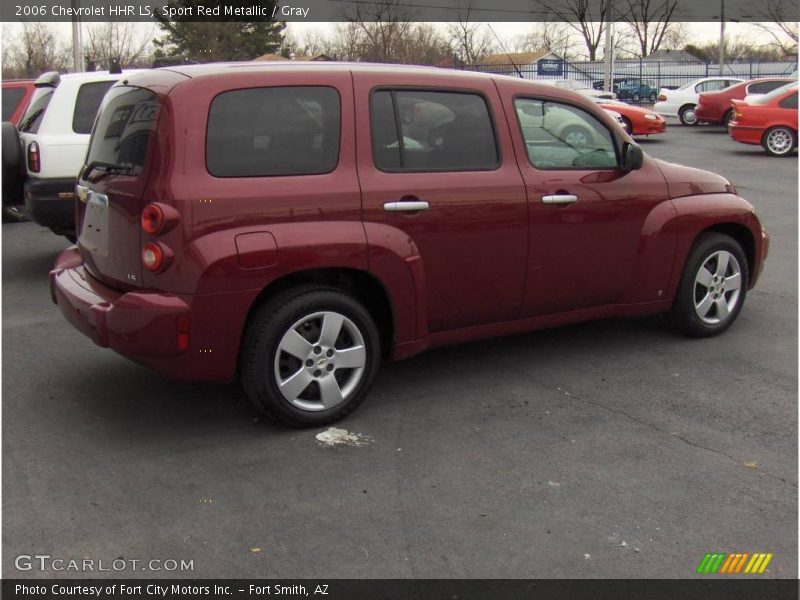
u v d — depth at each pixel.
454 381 5.13
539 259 5.00
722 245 5.83
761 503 3.67
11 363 5.45
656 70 50.00
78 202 4.88
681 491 3.77
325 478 3.87
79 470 3.93
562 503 3.65
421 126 4.59
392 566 3.19
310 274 4.34
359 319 4.41
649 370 5.32
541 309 5.16
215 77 4.07
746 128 18.94
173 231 3.90
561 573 3.15
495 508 3.61
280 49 42.94
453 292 4.74
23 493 3.71
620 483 3.84
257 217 4.05
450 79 4.74
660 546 3.33
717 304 5.93
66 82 7.50
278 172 4.14
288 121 4.20
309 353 4.30
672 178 5.62
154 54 39.09
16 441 4.25
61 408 4.69
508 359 5.54
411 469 3.96
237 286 4.00
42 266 8.49
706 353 5.65
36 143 7.41
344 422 4.50
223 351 4.06
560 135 5.13
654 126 21.92
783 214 11.20
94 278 4.57
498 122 4.87
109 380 5.14
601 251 5.27
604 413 4.64
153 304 3.93
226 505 3.62
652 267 5.49
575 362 5.48
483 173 4.76
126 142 4.26
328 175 4.26
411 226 4.48
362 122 4.38
